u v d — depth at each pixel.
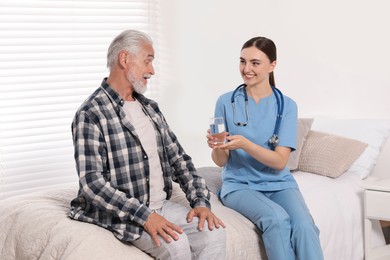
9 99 3.93
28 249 2.46
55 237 2.38
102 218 2.45
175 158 2.72
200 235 2.44
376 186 3.05
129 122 2.49
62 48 4.10
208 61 4.43
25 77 3.99
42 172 4.08
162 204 2.61
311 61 4.09
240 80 4.40
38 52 4.00
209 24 4.39
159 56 4.41
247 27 4.31
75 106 4.17
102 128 2.44
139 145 2.51
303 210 2.74
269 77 3.03
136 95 2.65
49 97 4.07
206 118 4.50
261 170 2.94
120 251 2.31
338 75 3.98
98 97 2.49
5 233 2.63
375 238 3.25
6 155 3.95
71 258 2.24
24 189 4.02
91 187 2.36
